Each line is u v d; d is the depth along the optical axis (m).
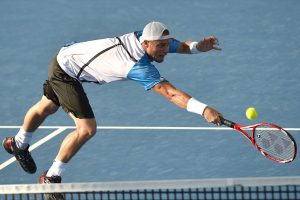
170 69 40.69
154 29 25.73
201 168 31.16
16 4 49.41
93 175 30.97
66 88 27.50
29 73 40.94
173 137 33.78
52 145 33.38
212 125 34.69
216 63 41.22
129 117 35.88
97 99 37.69
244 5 48.19
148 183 21.81
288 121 34.88
